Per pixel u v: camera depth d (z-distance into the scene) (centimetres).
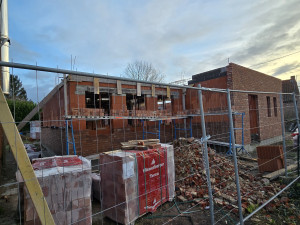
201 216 345
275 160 546
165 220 333
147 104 994
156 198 362
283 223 327
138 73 3056
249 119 1008
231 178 482
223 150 920
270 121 1212
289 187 449
